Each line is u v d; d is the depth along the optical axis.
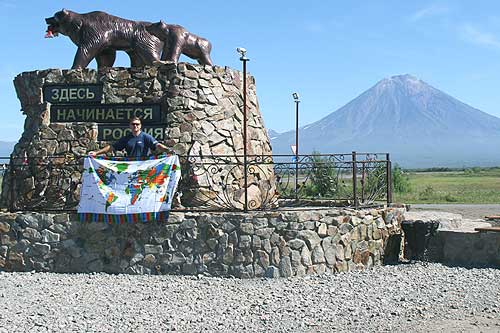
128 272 10.30
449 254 11.77
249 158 13.05
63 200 11.80
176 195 11.52
